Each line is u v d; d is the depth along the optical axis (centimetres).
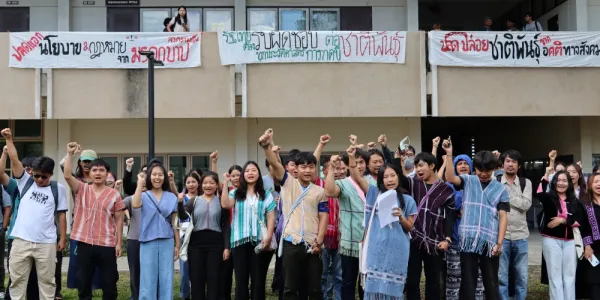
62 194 684
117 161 1432
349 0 1509
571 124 1484
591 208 689
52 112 1247
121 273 989
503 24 1803
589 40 1283
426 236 611
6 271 939
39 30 1468
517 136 1791
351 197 639
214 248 667
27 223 652
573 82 1287
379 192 595
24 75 1248
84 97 1253
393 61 1272
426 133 2169
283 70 1263
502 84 1282
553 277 689
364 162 667
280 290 738
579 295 705
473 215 621
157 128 1432
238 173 693
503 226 621
